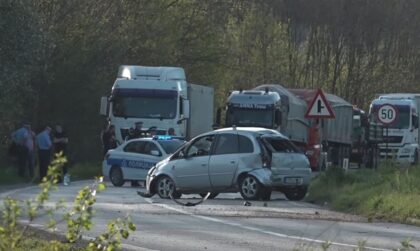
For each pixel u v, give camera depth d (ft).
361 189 123.03
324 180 138.62
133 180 164.45
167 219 97.76
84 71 239.30
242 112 202.49
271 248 75.56
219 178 125.29
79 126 240.73
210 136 127.95
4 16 186.60
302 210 112.78
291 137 219.41
